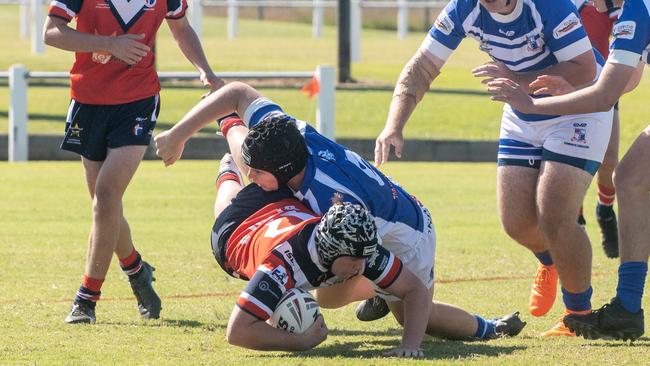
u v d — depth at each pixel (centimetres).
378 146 2030
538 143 2047
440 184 4462
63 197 4025
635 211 1883
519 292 2497
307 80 6856
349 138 5341
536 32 1981
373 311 2083
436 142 5403
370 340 1948
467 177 4684
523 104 1848
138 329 2044
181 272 2722
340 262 1686
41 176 4578
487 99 6438
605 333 1891
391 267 1755
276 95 6388
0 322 2095
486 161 5416
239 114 1980
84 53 2120
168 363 1722
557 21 1970
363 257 1677
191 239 3222
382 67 7888
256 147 1775
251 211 1812
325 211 1788
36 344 1883
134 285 2175
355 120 5878
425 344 1895
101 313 2227
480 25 2025
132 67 2123
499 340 1956
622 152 5247
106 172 2102
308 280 1733
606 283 2598
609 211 2902
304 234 1719
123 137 2120
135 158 2117
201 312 2242
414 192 4244
